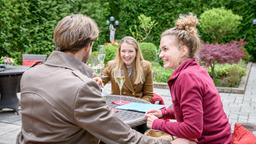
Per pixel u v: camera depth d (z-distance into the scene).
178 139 1.87
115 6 15.41
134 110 2.70
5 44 9.32
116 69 3.57
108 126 1.58
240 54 9.94
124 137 1.62
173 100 1.97
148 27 13.40
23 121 1.69
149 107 2.78
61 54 1.68
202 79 1.90
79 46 1.69
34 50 10.33
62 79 1.59
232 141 2.05
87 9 12.38
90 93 1.55
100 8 13.31
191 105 1.83
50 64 1.68
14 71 5.25
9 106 5.65
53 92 1.58
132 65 3.57
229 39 14.89
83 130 1.62
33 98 1.61
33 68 1.74
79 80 1.58
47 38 10.59
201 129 1.84
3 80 5.54
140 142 1.66
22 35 9.89
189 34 2.02
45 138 1.61
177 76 1.94
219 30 12.45
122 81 3.32
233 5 14.82
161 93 8.16
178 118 1.98
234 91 8.54
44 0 10.45
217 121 1.93
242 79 10.23
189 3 14.70
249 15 14.88
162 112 2.41
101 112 1.57
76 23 1.67
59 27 1.68
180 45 2.03
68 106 1.54
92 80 1.60
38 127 1.62
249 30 14.98
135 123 2.36
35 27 10.33
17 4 9.55
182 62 2.03
